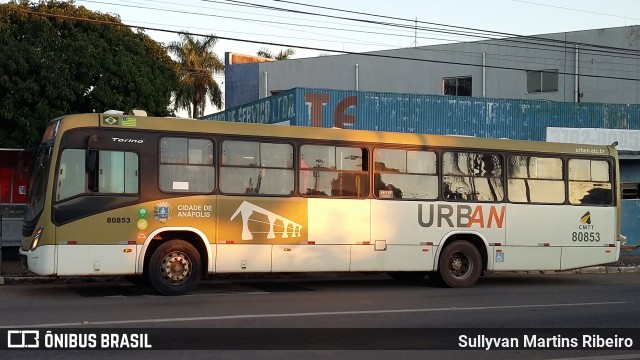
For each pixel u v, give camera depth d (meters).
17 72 27.48
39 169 12.99
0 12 28.20
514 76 38.81
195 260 13.46
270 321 10.48
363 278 17.83
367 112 24.53
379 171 14.96
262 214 13.86
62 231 12.46
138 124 13.11
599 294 14.85
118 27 30.53
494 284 16.97
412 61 41.03
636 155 26.89
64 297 13.06
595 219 16.98
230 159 13.71
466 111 25.95
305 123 23.39
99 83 28.34
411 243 15.15
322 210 14.37
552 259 16.52
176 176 13.28
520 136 26.53
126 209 12.88
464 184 15.77
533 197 16.42
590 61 37.12
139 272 12.94
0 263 16.36
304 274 18.25
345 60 42.38
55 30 29.14
